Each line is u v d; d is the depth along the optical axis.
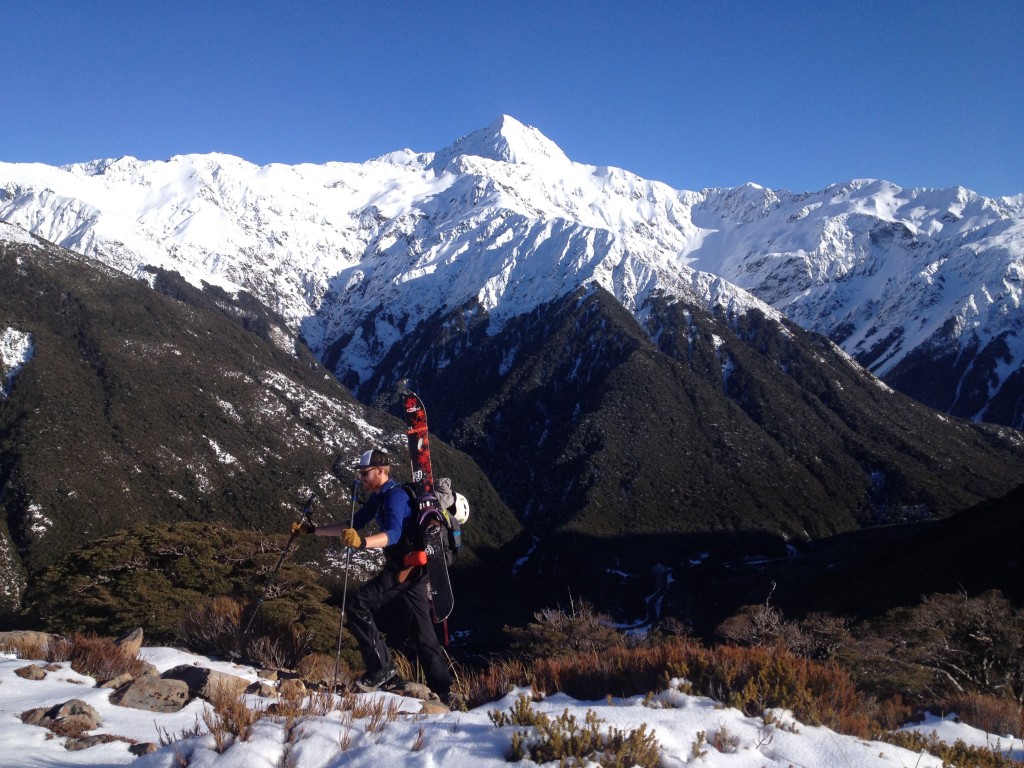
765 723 5.13
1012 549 51.88
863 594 56.69
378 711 5.14
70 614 18.67
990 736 7.74
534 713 4.90
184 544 20.77
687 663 6.46
